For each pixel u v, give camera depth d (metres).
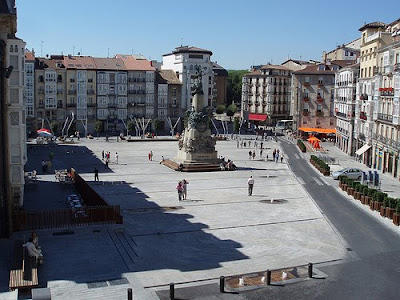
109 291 23.31
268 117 155.38
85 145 96.94
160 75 137.12
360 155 81.06
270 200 45.94
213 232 34.31
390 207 39.03
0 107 30.47
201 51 140.25
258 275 26.03
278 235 33.91
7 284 23.50
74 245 29.88
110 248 29.67
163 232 34.00
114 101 127.38
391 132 65.81
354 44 144.75
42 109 119.81
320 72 128.75
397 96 62.97
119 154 82.75
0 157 30.09
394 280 25.81
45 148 90.06
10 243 29.31
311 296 23.48
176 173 62.75
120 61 131.00
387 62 67.81
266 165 72.56
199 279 25.25
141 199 45.38
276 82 154.88
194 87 68.25
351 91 89.56
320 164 67.12
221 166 66.00
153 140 106.38
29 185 48.38
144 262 27.64
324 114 129.75
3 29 31.14
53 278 24.66
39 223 31.70
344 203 45.38
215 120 167.00
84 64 124.38
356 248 31.30
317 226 36.59
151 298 22.73
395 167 63.56
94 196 38.09
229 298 23.06
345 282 25.39
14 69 32.25
